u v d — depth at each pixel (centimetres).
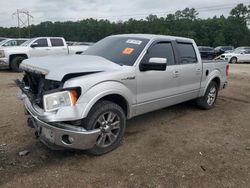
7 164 367
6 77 1141
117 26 8694
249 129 527
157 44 489
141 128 513
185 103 699
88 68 381
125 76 414
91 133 364
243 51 2528
